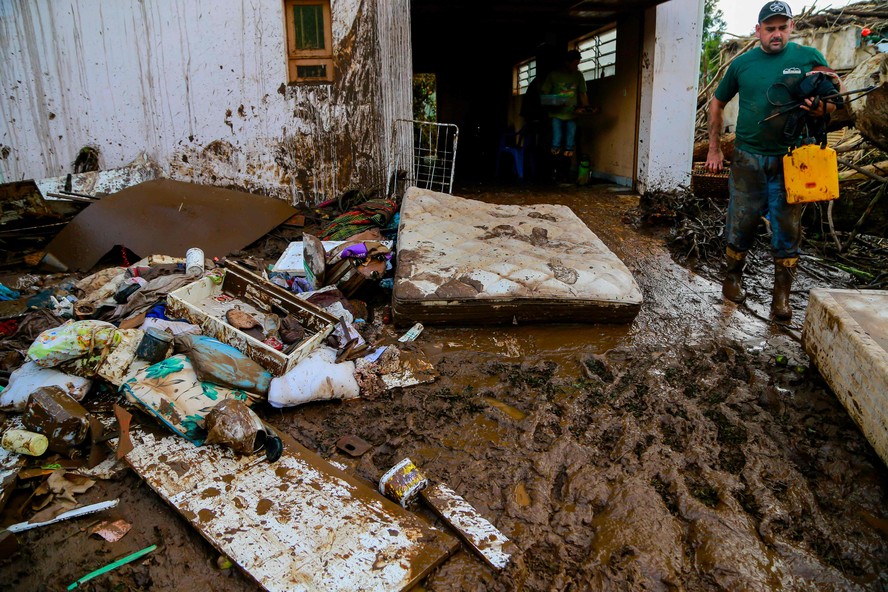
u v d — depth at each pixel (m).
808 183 3.93
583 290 4.22
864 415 2.78
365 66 6.86
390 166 7.43
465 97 15.19
